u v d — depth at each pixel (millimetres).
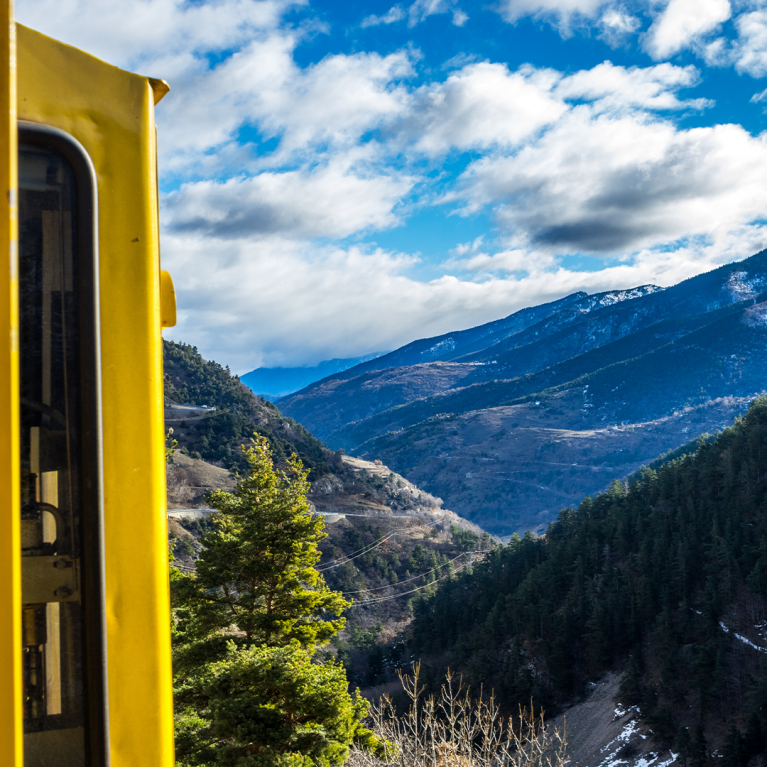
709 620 68188
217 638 12898
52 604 1405
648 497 100125
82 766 1389
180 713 12156
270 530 12828
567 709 72062
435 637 83000
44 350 1468
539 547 99438
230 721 10062
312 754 10117
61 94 1592
